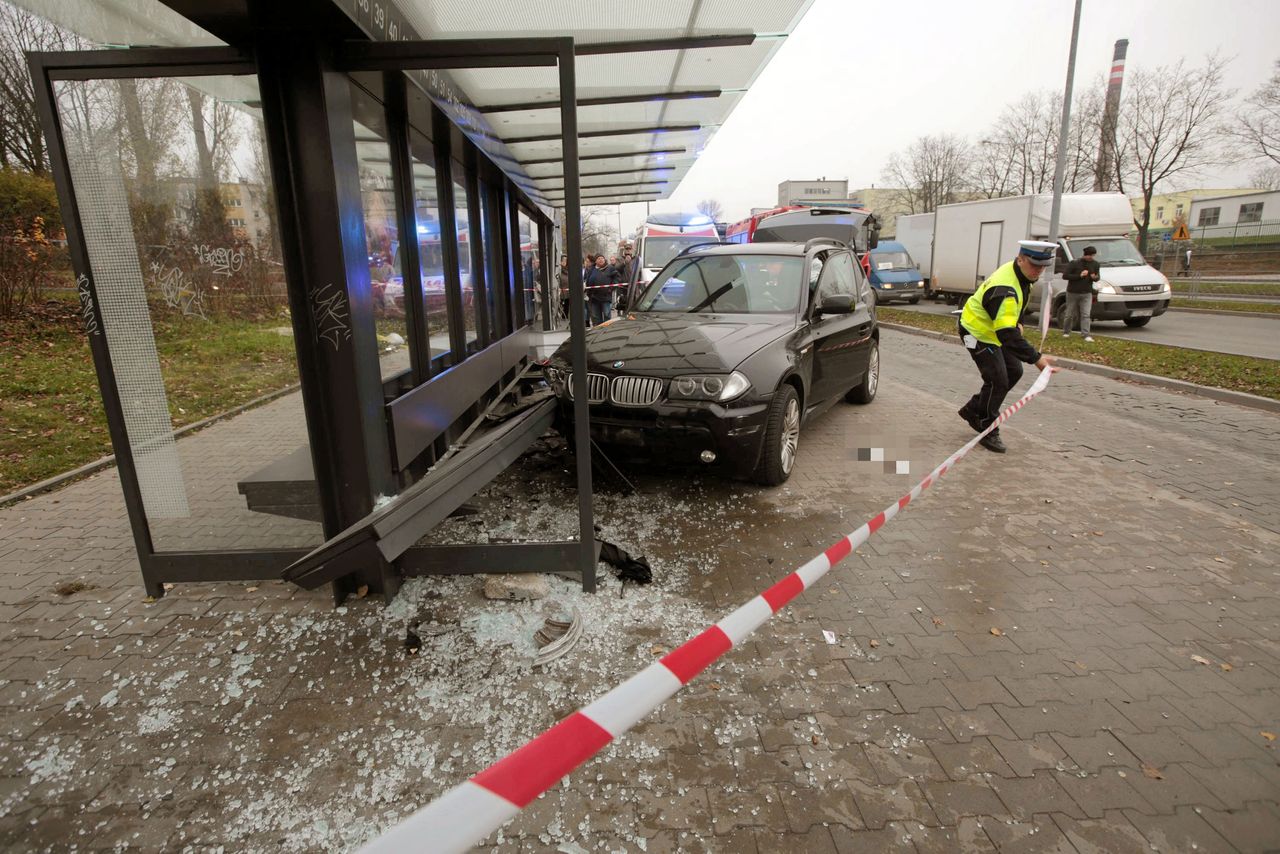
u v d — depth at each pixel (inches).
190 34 137.0
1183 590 145.3
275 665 120.7
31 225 462.9
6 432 271.7
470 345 245.8
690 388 181.6
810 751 99.3
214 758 99.3
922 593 144.2
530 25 157.6
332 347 126.7
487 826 52.6
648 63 189.0
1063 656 122.1
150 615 137.5
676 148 304.3
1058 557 160.7
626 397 185.9
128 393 137.0
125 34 132.7
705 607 137.9
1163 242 1512.1
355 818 88.8
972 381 389.7
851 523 180.5
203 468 146.2
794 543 168.4
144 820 88.9
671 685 69.5
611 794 92.0
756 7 150.0
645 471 220.1
